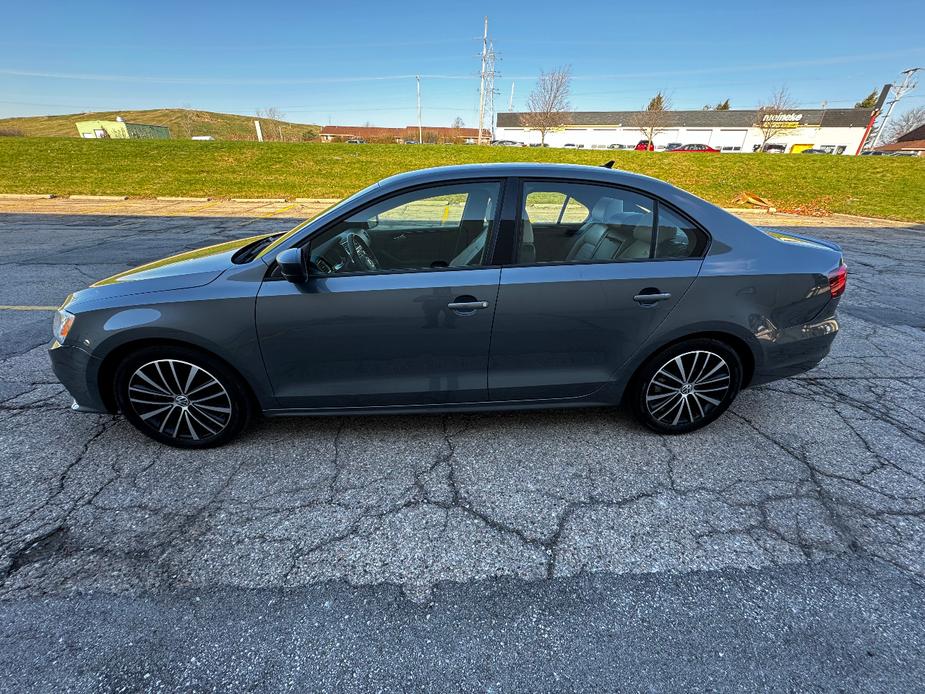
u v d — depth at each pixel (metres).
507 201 2.50
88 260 7.08
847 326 4.82
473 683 1.55
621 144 64.88
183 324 2.39
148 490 2.40
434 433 2.89
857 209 14.29
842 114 60.47
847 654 1.64
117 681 1.54
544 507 2.32
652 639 1.69
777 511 2.30
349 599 1.84
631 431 2.93
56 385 3.42
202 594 1.85
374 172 18.45
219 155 19.95
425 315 2.44
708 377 2.78
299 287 2.40
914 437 2.90
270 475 2.52
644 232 2.59
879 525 2.21
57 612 1.77
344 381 2.58
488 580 1.93
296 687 1.53
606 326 2.55
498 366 2.60
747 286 2.58
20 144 20.25
